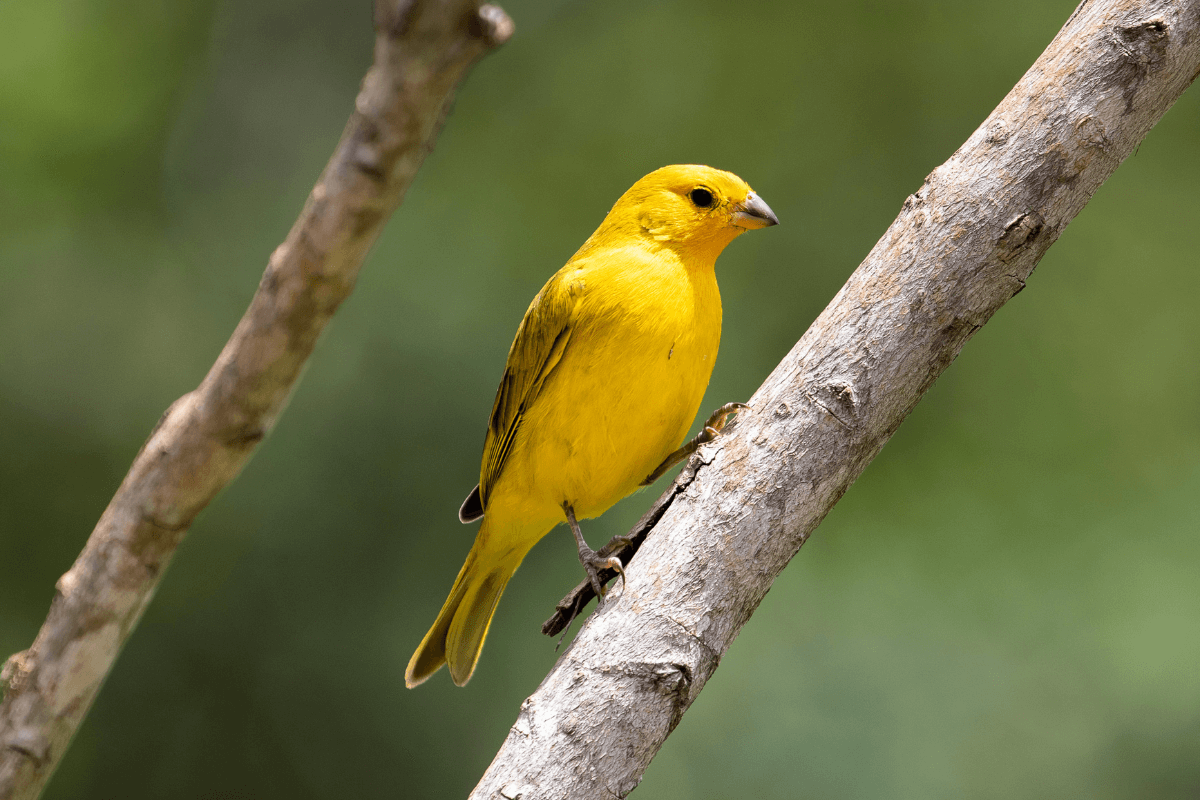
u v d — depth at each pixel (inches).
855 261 596.4
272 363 161.2
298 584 511.2
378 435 536.4
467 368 555.2
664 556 161.5
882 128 631.8
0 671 187.9
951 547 527.8
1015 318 589.3
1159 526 521.7
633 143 640.4
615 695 154.3
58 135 601.9
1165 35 154.7
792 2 666.2
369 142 141.4
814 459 161.0
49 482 545.6
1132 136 158.1
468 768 481.4
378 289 579.8
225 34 721.0
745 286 596.7
